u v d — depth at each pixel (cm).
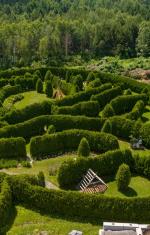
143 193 6500
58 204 5859
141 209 5753
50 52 17125
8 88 10981
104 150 7688
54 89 11706
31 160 7512
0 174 6322
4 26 17962
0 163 7325
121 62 16550
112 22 18938
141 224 5512
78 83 11219
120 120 8388
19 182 6097
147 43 17988
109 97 9975
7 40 16588
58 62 16700
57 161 7412
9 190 5978
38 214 5856
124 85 11600
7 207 5769
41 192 5944
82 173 6756
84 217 5822
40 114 9144
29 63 16650
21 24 18525
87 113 9181
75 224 5675
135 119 8931
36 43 17225
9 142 7506
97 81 10988
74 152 7725
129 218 5772
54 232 5506
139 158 6975
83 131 7806
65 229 5569
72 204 5825
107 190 6556
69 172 6644
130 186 6675
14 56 16762
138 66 15475
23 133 8194
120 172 6500
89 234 5478
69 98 9650
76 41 18475
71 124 8412
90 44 18475
